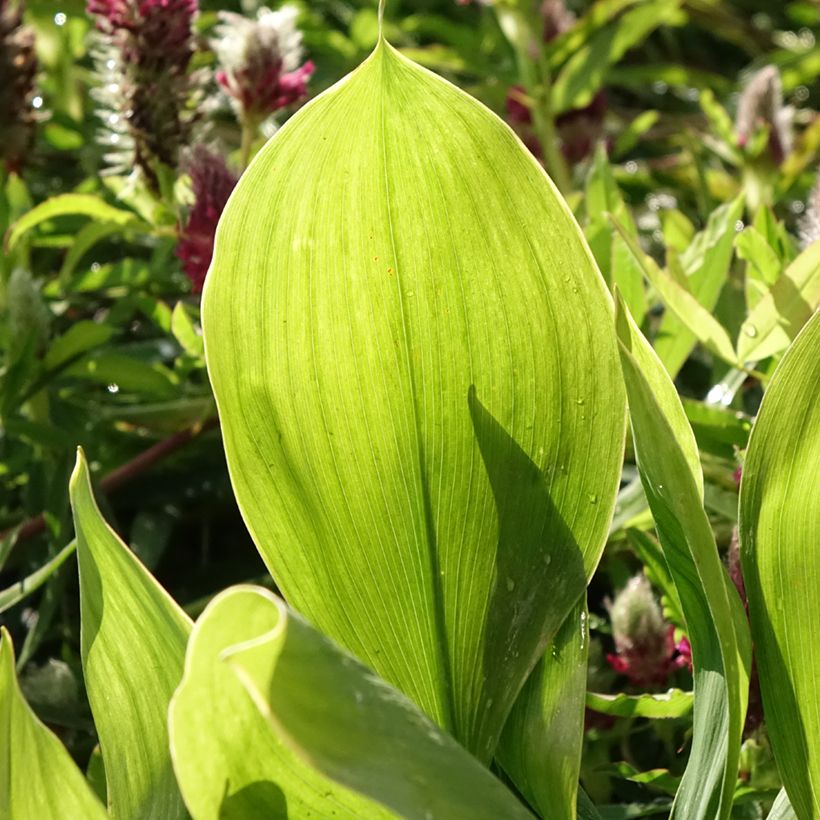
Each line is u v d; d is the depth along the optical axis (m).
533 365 0.43
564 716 0.43
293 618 0.38
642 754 0.60
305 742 0.37
